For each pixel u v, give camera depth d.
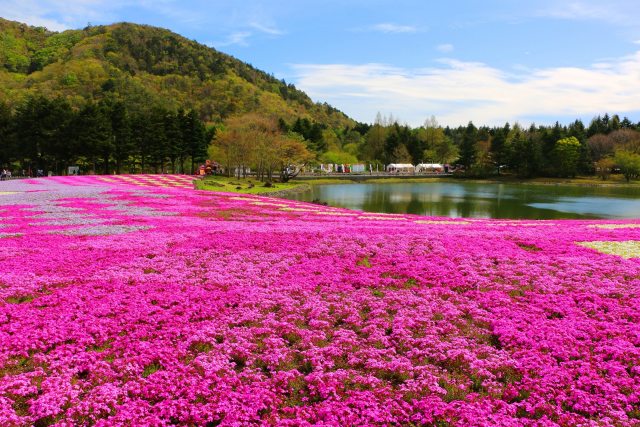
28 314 12.37
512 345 11.20
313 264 18.05
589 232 25.67
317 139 149.88
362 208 63.56
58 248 19.84
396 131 172.75
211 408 8.50
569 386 9.29
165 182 69.81
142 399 8.91
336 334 11.84
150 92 166.00
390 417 8.30
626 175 122.81
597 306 13.45
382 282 16.00
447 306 13.67
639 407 8.77
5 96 127.50
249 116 132.00
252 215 33.06
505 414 8.47
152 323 12.20
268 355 10.53
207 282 15.59
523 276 16.45
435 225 29.56
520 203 71.31
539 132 160.88
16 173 88.62
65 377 9.45
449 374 9.95
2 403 8.40
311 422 8.27
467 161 147.62
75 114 87.69
